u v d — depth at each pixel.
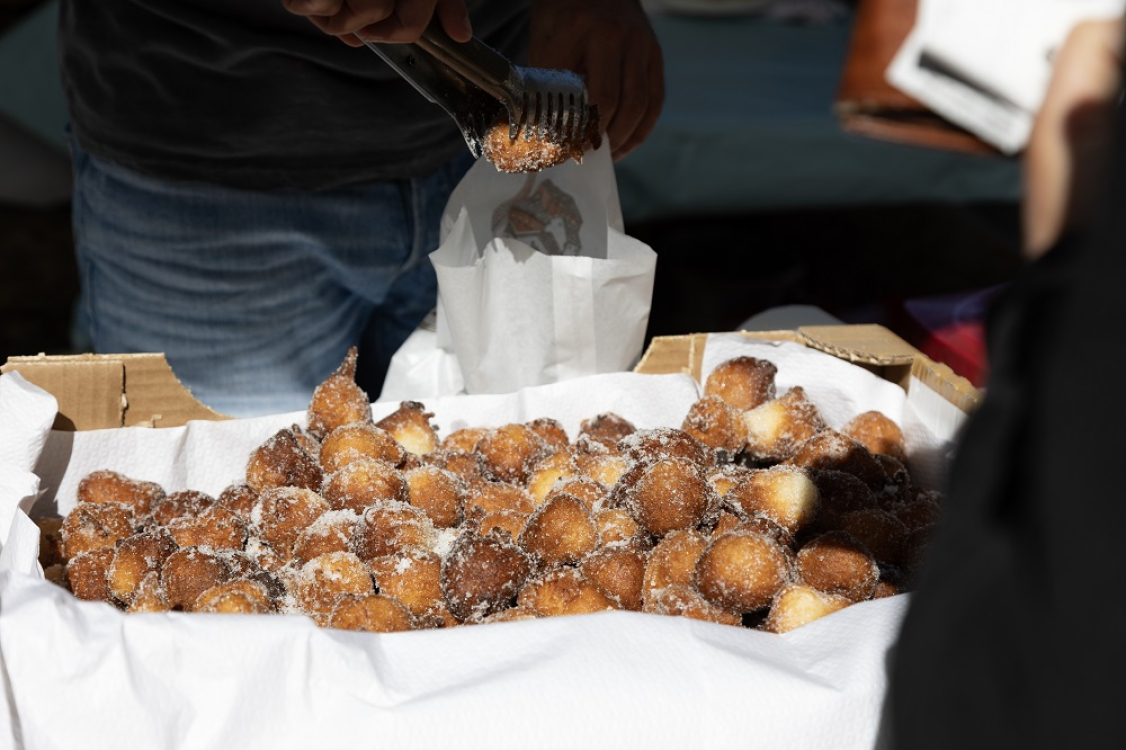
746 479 0.94
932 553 0.57
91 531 0.91
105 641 0.74
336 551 0.89
